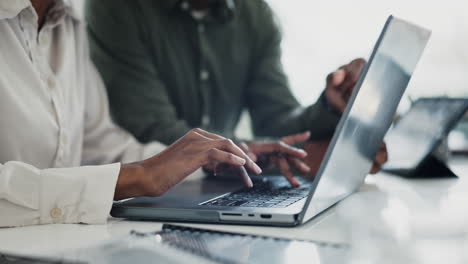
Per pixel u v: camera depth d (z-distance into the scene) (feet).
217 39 6.93
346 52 10.37
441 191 3.45
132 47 6.45
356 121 2.44
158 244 1.73
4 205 2.45
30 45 3.66
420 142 4.29
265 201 2.70
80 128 4.25
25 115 3.53
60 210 2.51
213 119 7.02
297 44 10.48
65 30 4.14
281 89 6.82
